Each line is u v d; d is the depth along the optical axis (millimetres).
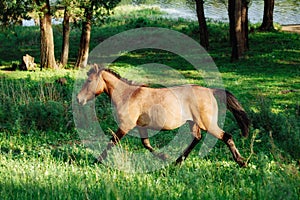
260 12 49750
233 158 10664
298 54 27906
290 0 55594
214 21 39719
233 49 27016
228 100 10688
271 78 22609
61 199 7938
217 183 9070
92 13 24125
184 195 8117
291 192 7605
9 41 34406
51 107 14945
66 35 25891
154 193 8203
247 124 10648
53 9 25312
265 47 29938
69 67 26125
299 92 19766
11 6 23391
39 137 13594
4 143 12867
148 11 45625
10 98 16078
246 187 8555
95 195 8086
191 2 46062
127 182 9039
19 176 9234
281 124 13055
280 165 9023
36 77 22641
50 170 9836
